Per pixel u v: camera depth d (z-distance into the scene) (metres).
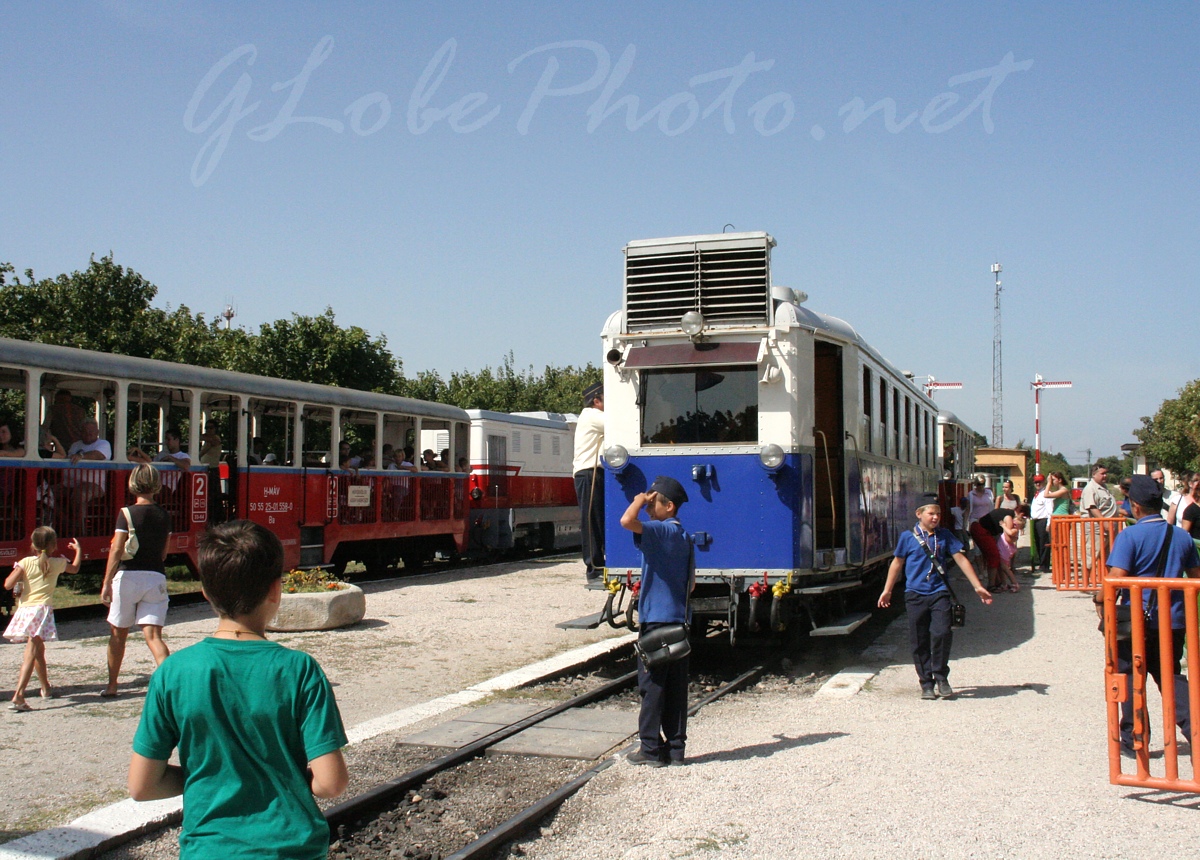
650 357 9.97
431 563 23.34
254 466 15.49
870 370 12.01
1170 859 4.53
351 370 28.91
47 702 8.05
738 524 9.68
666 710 6.35
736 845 4.84
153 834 5.19
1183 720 5.84
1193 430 42.00
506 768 6.52
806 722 7.41
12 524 11.77
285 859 2.70
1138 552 6.22
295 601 11.82
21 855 4.70
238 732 2.76
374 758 6.65
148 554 8.24
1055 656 10.19
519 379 56.34
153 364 13.81
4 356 11.70
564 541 27.16
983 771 5.95
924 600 8.32
